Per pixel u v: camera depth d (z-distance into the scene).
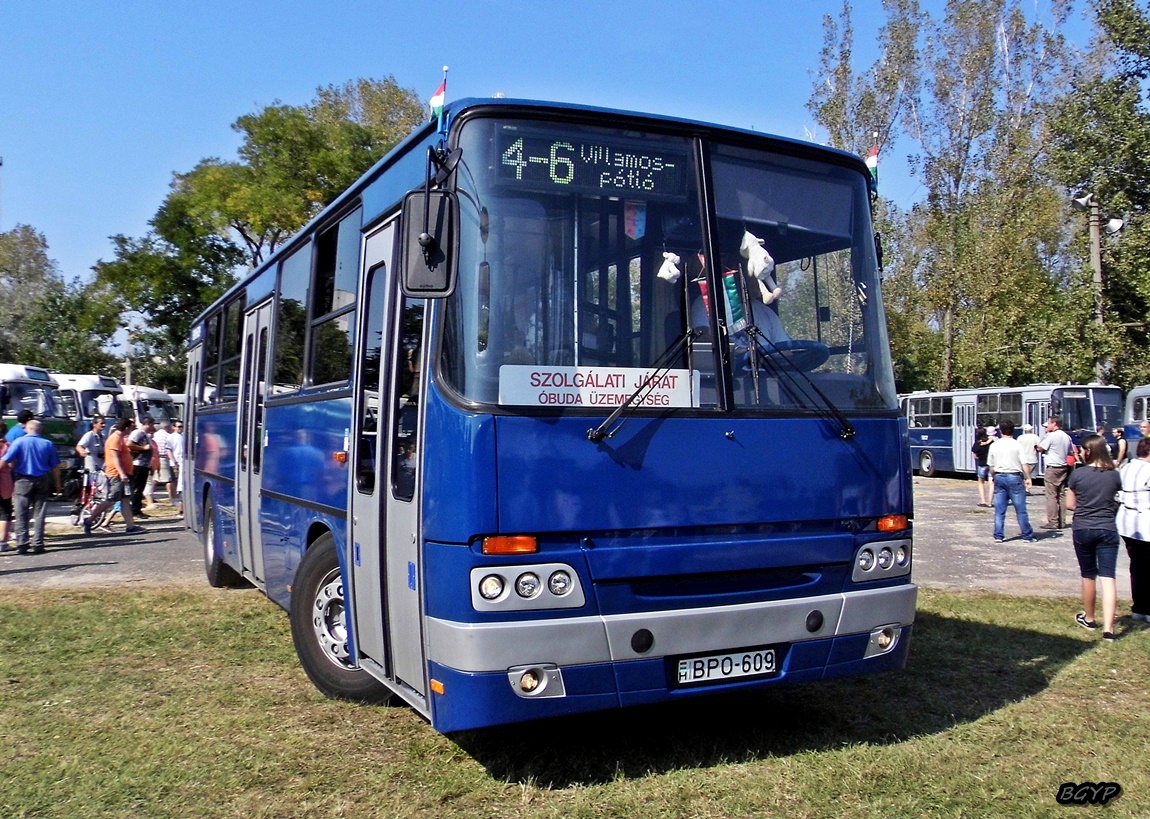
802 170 5.80
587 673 4.69
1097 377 32.41
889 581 5.61
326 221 7.34
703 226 5.36
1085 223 32.34
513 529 4.62
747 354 5.31
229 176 39.91
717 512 5.05
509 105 5.04
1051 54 39.91
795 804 4.80
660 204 5.27
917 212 42.84
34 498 15.05
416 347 5.23
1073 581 12.16
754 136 5.64
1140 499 9.28
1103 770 5.30
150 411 40.00
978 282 39.00
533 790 4.97
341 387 6.48
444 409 4.77
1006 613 9.73
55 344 58.19
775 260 5.56
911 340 44.62
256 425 9.09
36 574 12.68
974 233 39.41
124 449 17.94
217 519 11.04
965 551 15.23
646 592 4.90
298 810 4.78
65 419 26.28
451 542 4.66
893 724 6.17
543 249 4.95
